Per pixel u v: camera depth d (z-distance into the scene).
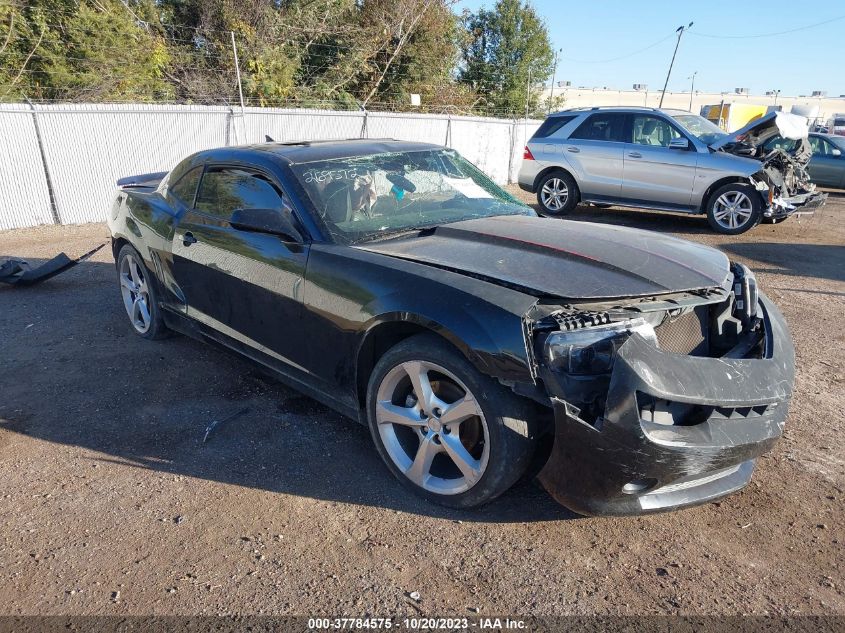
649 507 2.68
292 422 3.83
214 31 18.94
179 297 4.56
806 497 3.13
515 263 3.01
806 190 11.13
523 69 30.81
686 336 3.05
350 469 3.34
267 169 3.84
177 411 3.98
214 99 17.89
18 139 10.05
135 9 19.03
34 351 4.98
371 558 2.67
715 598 2.46
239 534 2.83
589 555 2.70
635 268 2.96
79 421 3.86
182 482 3.22
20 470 3.34
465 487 2.86
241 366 4.67
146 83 16.73
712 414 2.61
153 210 4.78
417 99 19.33
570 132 11.56
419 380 2.92
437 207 3.94
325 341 3.34
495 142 17.45
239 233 3.88
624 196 11.09
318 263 3.34
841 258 8.75
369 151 4.18
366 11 23.30
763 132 10.45
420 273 2.96
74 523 2.91
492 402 2.66
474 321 2.65
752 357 3.00
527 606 2.42
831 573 2.61
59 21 15.12
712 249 3.56
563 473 2.62
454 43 27.58
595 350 2.56
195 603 2.44
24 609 2.42
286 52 20.70
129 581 2.55
